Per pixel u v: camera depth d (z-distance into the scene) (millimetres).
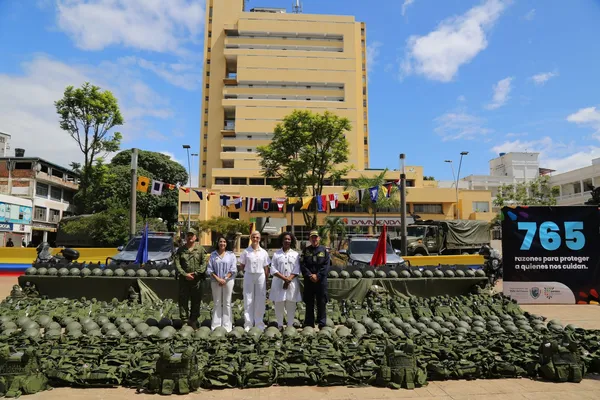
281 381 5242
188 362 4941
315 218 35594
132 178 17031
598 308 10797
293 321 8156
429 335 6949
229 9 62844
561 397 4820
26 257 19625
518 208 11625
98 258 19094
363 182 37969
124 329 7348
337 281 10711
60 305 9312
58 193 46938
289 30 61562
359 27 63875
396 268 11836
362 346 6090
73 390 4945
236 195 48188
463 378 5461
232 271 7887
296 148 34969
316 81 58969
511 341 6543
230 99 57000
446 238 24453
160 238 14273
